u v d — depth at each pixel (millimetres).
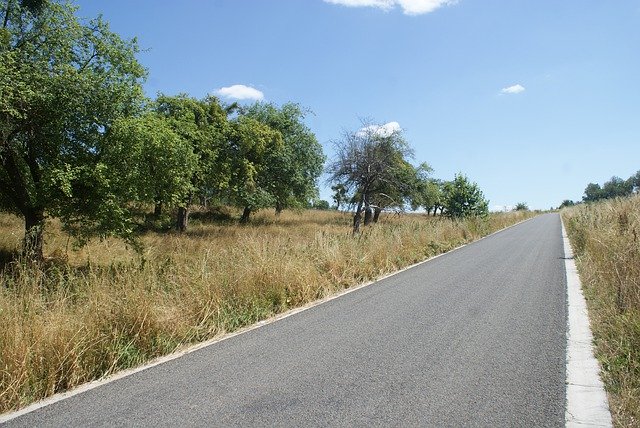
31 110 11266
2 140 10875
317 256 9883
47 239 15328
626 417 3473
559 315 6652
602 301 6879
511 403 3717
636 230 8539
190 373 4414
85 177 11664
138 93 12844
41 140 11883
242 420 3420
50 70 11555
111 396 3887
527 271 10938
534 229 28625
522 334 5684
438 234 17547
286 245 10297
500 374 4348
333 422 3387
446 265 12141
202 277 6984
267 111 35281
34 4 11727
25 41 11617
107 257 12555
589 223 15242
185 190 15883
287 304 7410
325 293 8273
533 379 4227
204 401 3760
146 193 13148
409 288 8828
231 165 27172
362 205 19312
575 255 13711
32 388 3988
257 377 4285
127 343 4902
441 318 6500
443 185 33125
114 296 5566
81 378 4266
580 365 4590
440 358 4805
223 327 5938
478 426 3334
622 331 5148
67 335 4520
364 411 3568
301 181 34312
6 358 4004
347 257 10438
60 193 11859
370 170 18797
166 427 3318
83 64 12602
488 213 31500
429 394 3889
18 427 3336
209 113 26625
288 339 5531
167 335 5320
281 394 3891
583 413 3547
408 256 12891
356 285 9266
